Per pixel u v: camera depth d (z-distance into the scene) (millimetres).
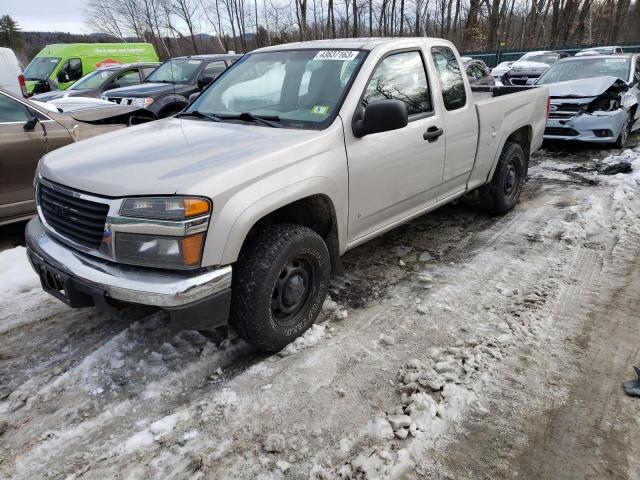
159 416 2521
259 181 2609
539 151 8367
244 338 2859
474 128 4340
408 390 2631
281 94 3531
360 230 3451
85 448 2330
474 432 2381
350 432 2383
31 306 3572
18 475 2193
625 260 4094
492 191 5016
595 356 2910
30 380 2789
